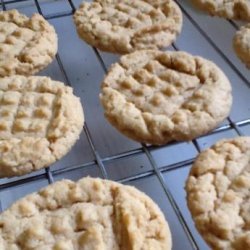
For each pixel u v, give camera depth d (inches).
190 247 8.6
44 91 9.7
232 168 8.1
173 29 11.3
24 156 8.4
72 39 12.9
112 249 7.1
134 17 11.7
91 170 10.0
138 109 9.4
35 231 7.2
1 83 9.9
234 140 8.7
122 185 7.9
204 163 8.2
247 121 9.7
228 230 7.3
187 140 9.2
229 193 7.8
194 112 9.2
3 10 12.8
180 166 9.0
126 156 9.1
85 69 12.1
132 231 7.1
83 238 7.1
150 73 10.2
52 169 9.9
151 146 9.3
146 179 9.7
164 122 9.0
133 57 10.5
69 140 8.8
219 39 12.8
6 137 8.8
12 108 9.4
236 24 12.6
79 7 12.1
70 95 9.6
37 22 11.5
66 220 7.4
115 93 9.7
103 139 10.5
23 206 7.6
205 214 7.5
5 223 7.4
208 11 12.3
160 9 11.9
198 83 9.9
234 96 11.3
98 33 11.1
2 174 8.5
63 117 9.0
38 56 10.6
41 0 13.7
